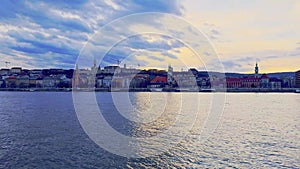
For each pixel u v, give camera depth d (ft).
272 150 86.12
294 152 83.56
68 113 182.09
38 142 95.09
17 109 216.74
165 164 73.51
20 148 87.20
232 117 170.09
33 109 214.90
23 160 75.46
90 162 74.54
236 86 634.02
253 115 182.91
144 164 73.46
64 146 89.56
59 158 77.25
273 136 107.96
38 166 71.15
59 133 110.63
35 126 128.57
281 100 349.20
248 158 77.87
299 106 258.98
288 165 72.28
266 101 329.72
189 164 73.26
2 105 259.39
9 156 78.79
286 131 119.65
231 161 75.46
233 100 345.72
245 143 95.14
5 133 111.14
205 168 70.59
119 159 76.59
